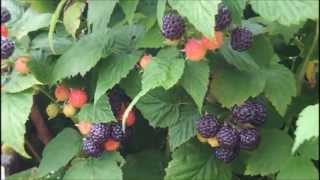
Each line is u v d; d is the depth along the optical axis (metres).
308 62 0.40
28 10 0.39
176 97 0.39
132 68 0.37
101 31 0.38
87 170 0.40
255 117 0.37
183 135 0.39
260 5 0.35
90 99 0.40
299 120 0.30
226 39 0.37
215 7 0.32
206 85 0.35
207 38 0.33
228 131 0.37
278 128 0.41
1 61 0.37
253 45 0.38
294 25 0.38
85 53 0.37
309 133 0.29
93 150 0.39
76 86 0.40
